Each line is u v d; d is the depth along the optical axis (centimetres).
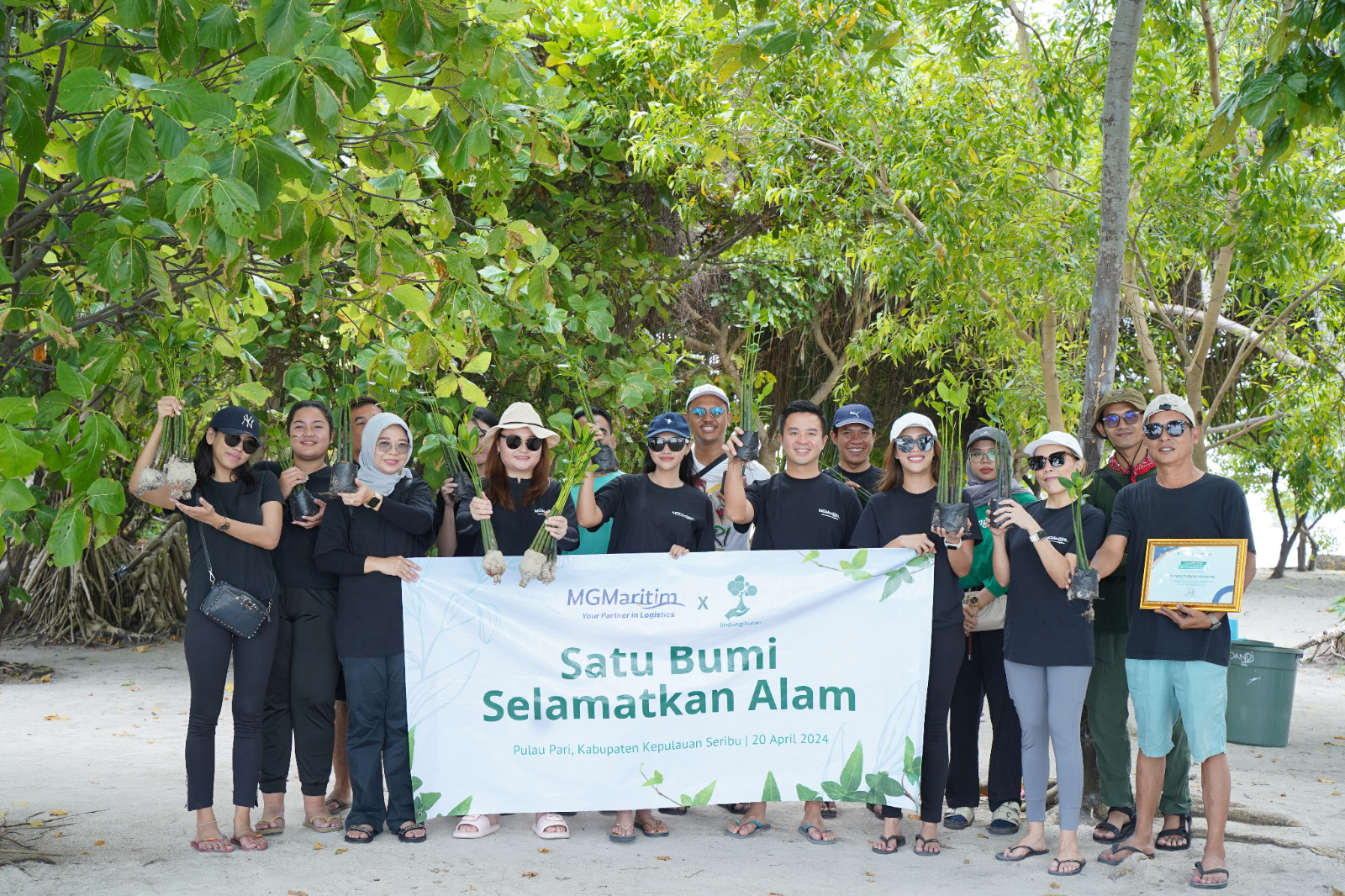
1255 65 473
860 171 841
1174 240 779
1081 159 912
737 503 515
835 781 517
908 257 821
